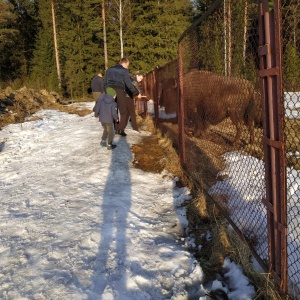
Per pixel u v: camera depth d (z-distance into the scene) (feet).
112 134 24.53
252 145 11.10
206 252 11.89
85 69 123.54
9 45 128.16
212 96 13.64
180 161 19.79
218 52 12.32
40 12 126.11
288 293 8.30
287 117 8.91
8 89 54.65
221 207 12.98
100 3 110.52
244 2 9.64
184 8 111.14
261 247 9.94
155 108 30.60
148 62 115.85
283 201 7.99
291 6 7.40
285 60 7.82
